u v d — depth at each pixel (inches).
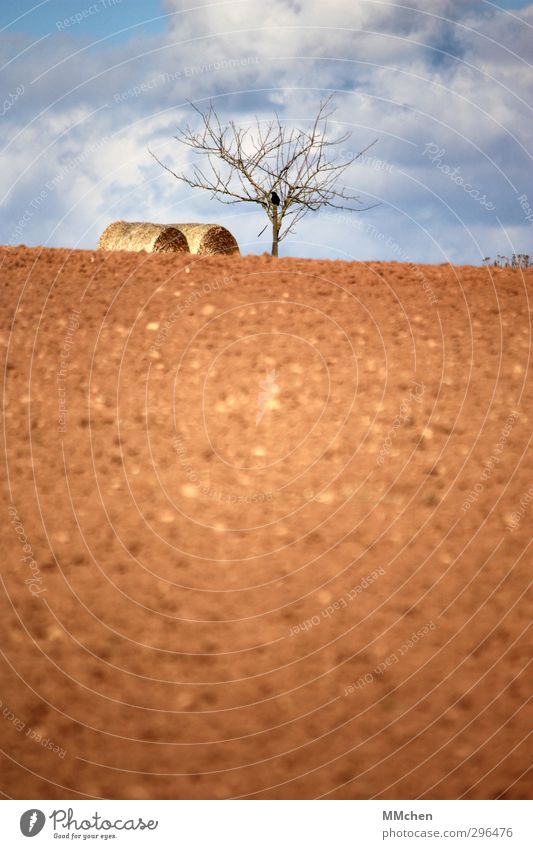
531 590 151.7
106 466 192.1
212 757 122.3
